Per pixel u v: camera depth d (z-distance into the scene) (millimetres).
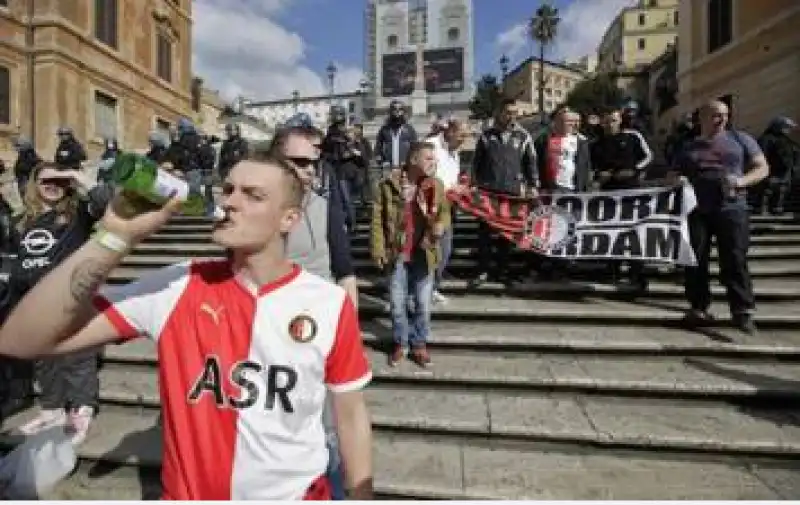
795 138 18125
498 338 4320
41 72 20172
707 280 4629
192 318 1351
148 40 27297
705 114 4484
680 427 3148
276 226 1371
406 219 3992
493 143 5938
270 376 1317
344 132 8336
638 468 2906
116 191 1165
